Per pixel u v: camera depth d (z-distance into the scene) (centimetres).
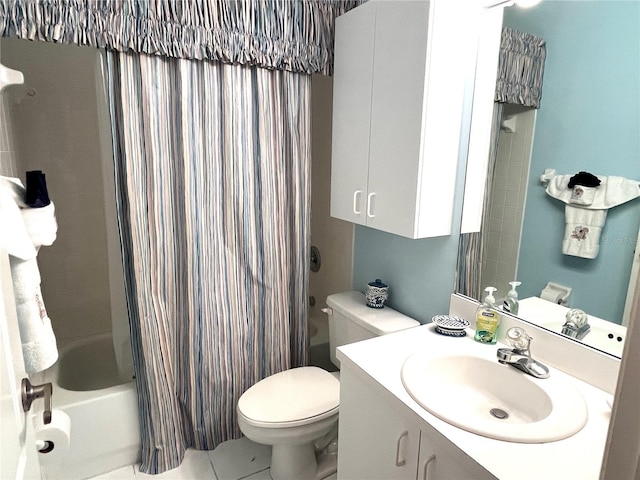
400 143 150
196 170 168
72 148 229
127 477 180
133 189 158
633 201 107
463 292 158
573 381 118
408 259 182
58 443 124
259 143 179
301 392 173
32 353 101
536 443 90
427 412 102
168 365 178
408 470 110
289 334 207
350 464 137
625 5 105
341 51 176
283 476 174
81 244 241
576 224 120
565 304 124
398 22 145
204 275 178
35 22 131
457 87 146
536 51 126
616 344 112
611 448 43
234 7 160
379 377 118
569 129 120
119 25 143
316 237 260
